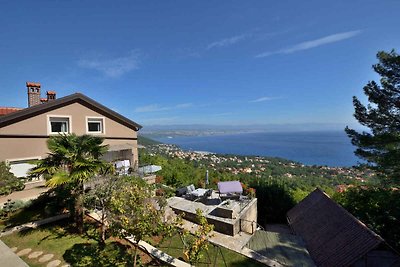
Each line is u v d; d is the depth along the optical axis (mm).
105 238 8625
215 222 11508
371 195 15555
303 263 9344
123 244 8391
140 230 6301
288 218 16344
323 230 12164
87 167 8398
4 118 12805
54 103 15008
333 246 10484
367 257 9492
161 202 8250
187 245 7992
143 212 6566
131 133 20391
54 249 7812
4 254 7398
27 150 13883
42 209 11445
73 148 9102
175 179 22062
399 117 14578
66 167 9102
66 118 16000
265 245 10492
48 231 9070
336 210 13266
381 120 15055
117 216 6766
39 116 14438
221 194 16172
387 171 14211
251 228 13430
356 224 11070
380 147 14430
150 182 17969
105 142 18500
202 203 14844
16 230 9047
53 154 9133
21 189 12531
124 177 9562
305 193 20109
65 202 9883
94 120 17812
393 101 14766
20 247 7941
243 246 9922
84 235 8797
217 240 10312
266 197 18875
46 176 9141
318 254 10398
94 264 7051
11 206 10898
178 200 15086
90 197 9039
